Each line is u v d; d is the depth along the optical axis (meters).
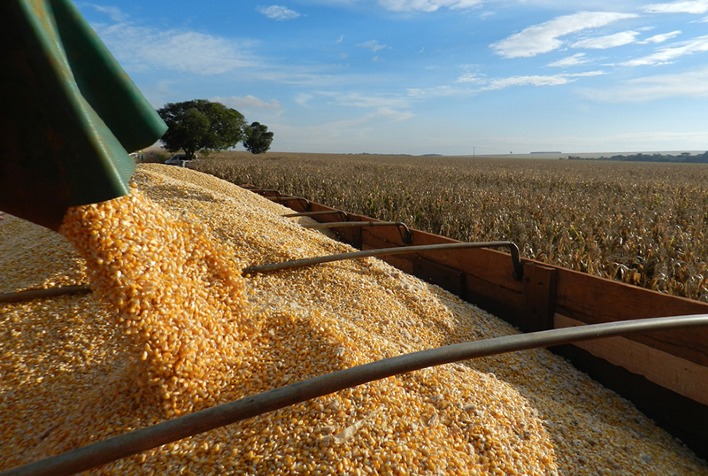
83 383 2.47
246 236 4.28
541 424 2.30
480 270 4.25
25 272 3.57
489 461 1.94
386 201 9.90
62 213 1.71
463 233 6.94
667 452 2.42
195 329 2.21
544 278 3.48
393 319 3.45
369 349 2.53
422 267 5.11
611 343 2.99
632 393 2.89
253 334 2.56
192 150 48.00
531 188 15.75
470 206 8.32
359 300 3.63
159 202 4.87
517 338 1.65
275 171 19.77
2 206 1.63
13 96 1.45
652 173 30.33
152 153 56.84
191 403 2.04
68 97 1.46
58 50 1.49
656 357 2.70
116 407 2.04
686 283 3.78
